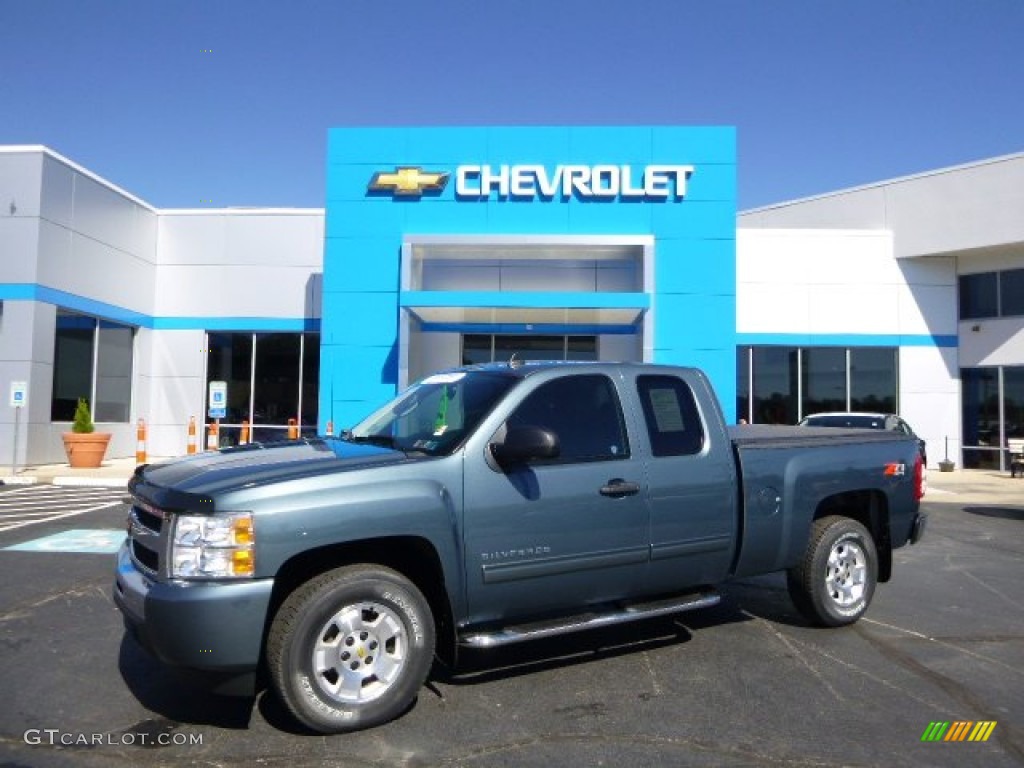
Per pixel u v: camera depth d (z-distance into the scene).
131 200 20.16
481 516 4.28
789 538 5.50
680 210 17.38
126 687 4.55
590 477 4.63
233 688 3.77
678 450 5.04
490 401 4.58
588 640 5.51
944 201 21.03
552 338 19.14
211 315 21.12
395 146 17.62
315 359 21.16
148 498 4.06
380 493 4.02
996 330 21.05
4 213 16.91
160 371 21.14
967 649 5.40
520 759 3.68
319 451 4.54
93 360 18.95
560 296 16.34
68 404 18.17
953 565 8.49
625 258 18.45
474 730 3.99
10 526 9.98
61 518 10.65
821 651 5.31
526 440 4.21
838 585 5.87
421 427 4.79
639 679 4.73
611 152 17.56
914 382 21.52
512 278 18.56
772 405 21.45
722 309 17.22
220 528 3.71
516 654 5.19
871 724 4.10
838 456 5.82
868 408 21.45
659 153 17.53
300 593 3.90
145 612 3.71
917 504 6.30
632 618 4.71
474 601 4.29
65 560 7.91
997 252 21.06
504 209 17.48
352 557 4.25
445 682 4.66
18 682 4.61
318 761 3.65
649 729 4.02
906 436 6.45
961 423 21.61
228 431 21.06
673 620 6.06
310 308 21.00
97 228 18.81
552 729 4.02
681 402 5.20
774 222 25.48
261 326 21.00
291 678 3.79
